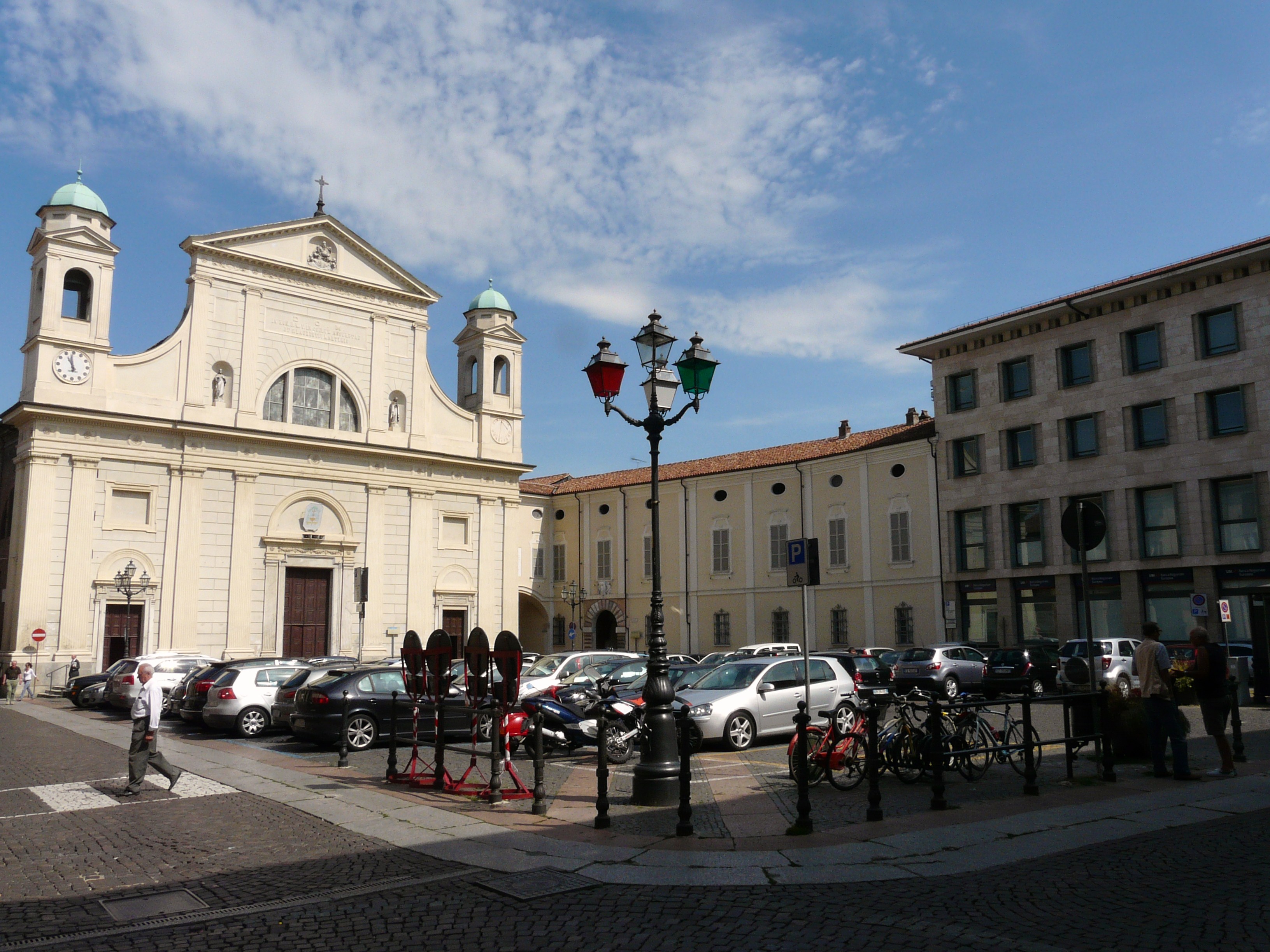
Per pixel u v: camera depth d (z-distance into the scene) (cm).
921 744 1256
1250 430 3111
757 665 1758
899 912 695
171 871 875
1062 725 2006
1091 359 3584
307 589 4272
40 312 3728
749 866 842
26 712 2869
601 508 5509
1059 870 802
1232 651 2745
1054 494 3644
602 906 736
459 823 1059
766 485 4741
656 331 1277
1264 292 3114
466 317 5178
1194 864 810
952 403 4044
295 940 670
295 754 1770
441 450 4753
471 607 4762
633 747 1672
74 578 3600
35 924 715
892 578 4191
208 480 3984
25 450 3653
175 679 2716
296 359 4300
